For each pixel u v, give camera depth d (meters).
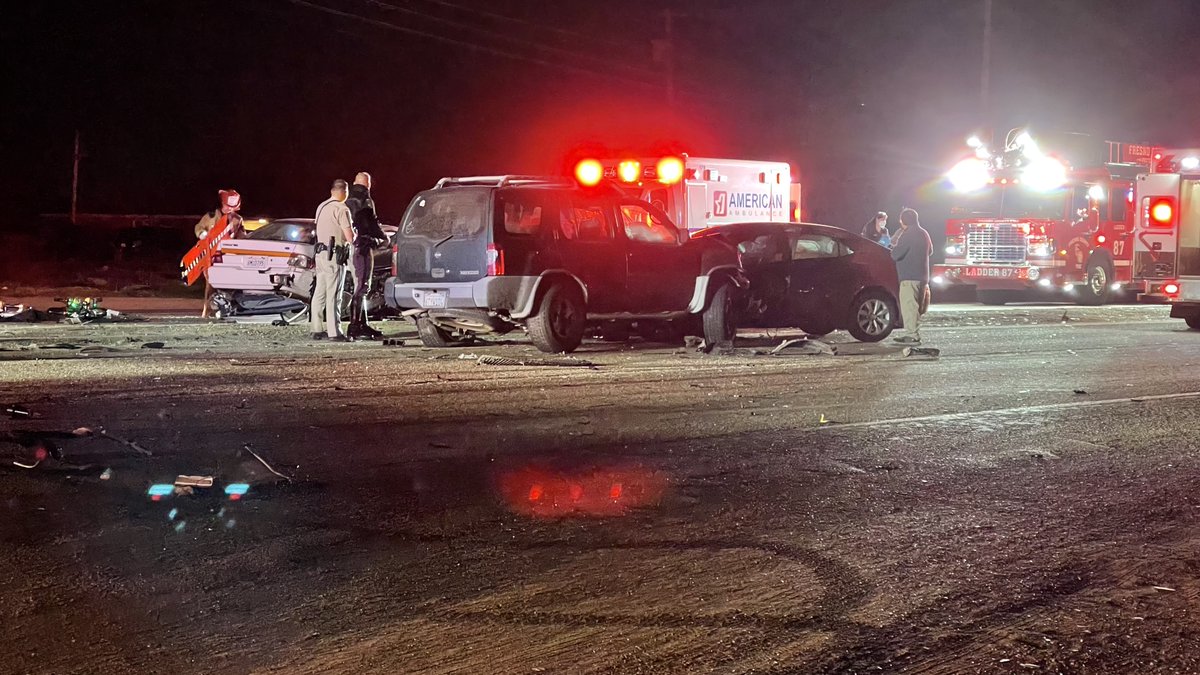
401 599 5.11
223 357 13.27
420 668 4.36
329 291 15.37
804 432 9.10
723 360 14.00
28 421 8.73
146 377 11.36
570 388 11.22
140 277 33.25
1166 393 11.65
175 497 6.65
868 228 22.27
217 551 5.72
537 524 6.32
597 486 7.18
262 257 17.78
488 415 9.57
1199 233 19.67
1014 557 5.90
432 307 14.21
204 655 4.46
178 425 8.74
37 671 4.28
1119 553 6.00
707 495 7.02
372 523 6.26
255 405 9.77
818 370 13.08
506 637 4.68
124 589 5.16
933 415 10.04
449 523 6.30
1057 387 11.97
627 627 4.81
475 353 14.19
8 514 6.23
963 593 5.33
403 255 14.46
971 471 7.84
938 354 14.81
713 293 15.13
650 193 20.75
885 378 12.45
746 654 4.55
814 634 4.78
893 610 5.08
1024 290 28.42
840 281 16.27
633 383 11.66
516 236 13.91
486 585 5.31
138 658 4.42
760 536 6.18
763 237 15.89
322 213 15.34
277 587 5.23
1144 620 5.02
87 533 5.95
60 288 29.05
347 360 13.17
